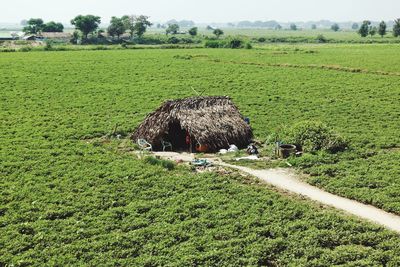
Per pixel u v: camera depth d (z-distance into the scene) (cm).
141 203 2400
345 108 4831
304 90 5900
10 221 2189
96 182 2667
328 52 11425
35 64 8200
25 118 4212
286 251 1983
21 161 2995
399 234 2095
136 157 3194
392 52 11194
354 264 1881
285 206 2380
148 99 5197
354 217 2275
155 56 10188
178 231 2119
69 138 3647
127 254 1948
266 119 4375
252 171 2945
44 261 1889
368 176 2795
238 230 2145
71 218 2230
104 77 6838
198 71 7638
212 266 1866
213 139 3369
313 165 3022
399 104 5050
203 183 2683
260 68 8088
